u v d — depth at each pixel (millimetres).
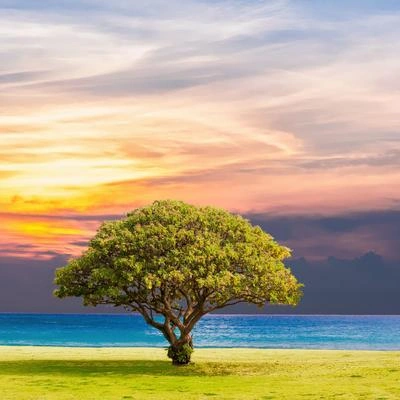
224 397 37062
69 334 166250
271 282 50562
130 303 52812
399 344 116438
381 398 36844
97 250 51344
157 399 36344
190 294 54156
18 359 61562
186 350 54188
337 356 67375
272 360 61594
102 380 45000
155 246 49969
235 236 52156
